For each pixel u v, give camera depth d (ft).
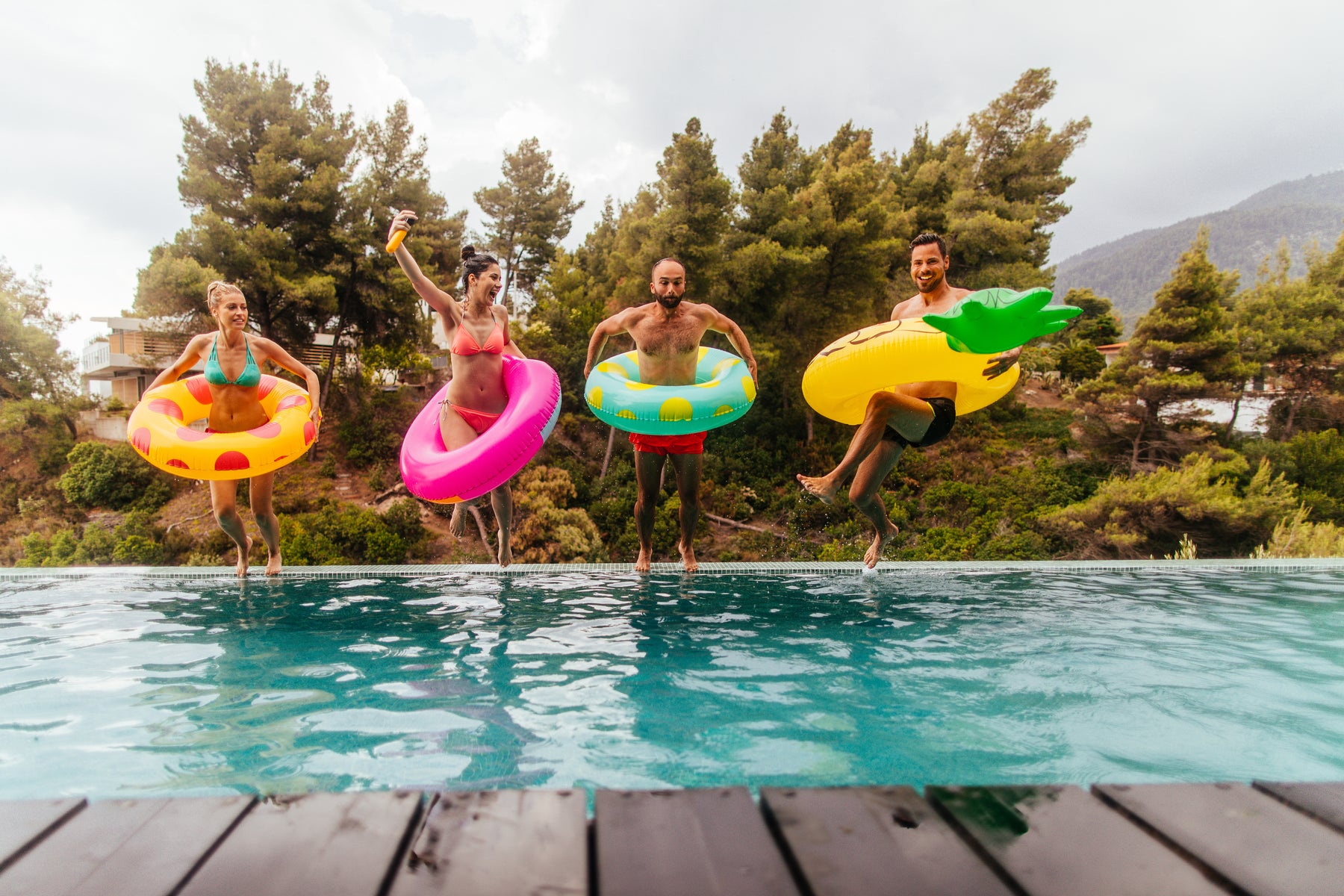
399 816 3.28
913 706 6.34
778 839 3.08
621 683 7.16
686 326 15.12
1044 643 9.18
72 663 8.03
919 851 2.96
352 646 8.96
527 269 92.07
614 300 65.00
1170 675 7.53
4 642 9.18
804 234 58.54
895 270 71.72
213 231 54.39
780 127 64.80
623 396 14.49
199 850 2.92
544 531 50.47
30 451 60.34
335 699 6.60
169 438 13.50
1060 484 58.08
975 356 11.54
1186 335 59.26
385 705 6.40
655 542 50.88
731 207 56.70
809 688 6.99
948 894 2.64
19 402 60.18
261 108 58.18
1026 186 82.69
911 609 11.79
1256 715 6.15
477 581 15.49
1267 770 4.83
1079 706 6.37
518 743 5.34
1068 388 81.00
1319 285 69.21
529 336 65.51
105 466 55.26
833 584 15.02
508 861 2.87
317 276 58.95
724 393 14.32
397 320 67.46
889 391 12.57
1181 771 4.79
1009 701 6.54
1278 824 3.17
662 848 2.97
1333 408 66.18
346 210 62.18
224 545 48.60
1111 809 3.37
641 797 3.48
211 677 7.41
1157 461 59.82
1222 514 49.42
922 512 54.75
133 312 54.75
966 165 81.41
